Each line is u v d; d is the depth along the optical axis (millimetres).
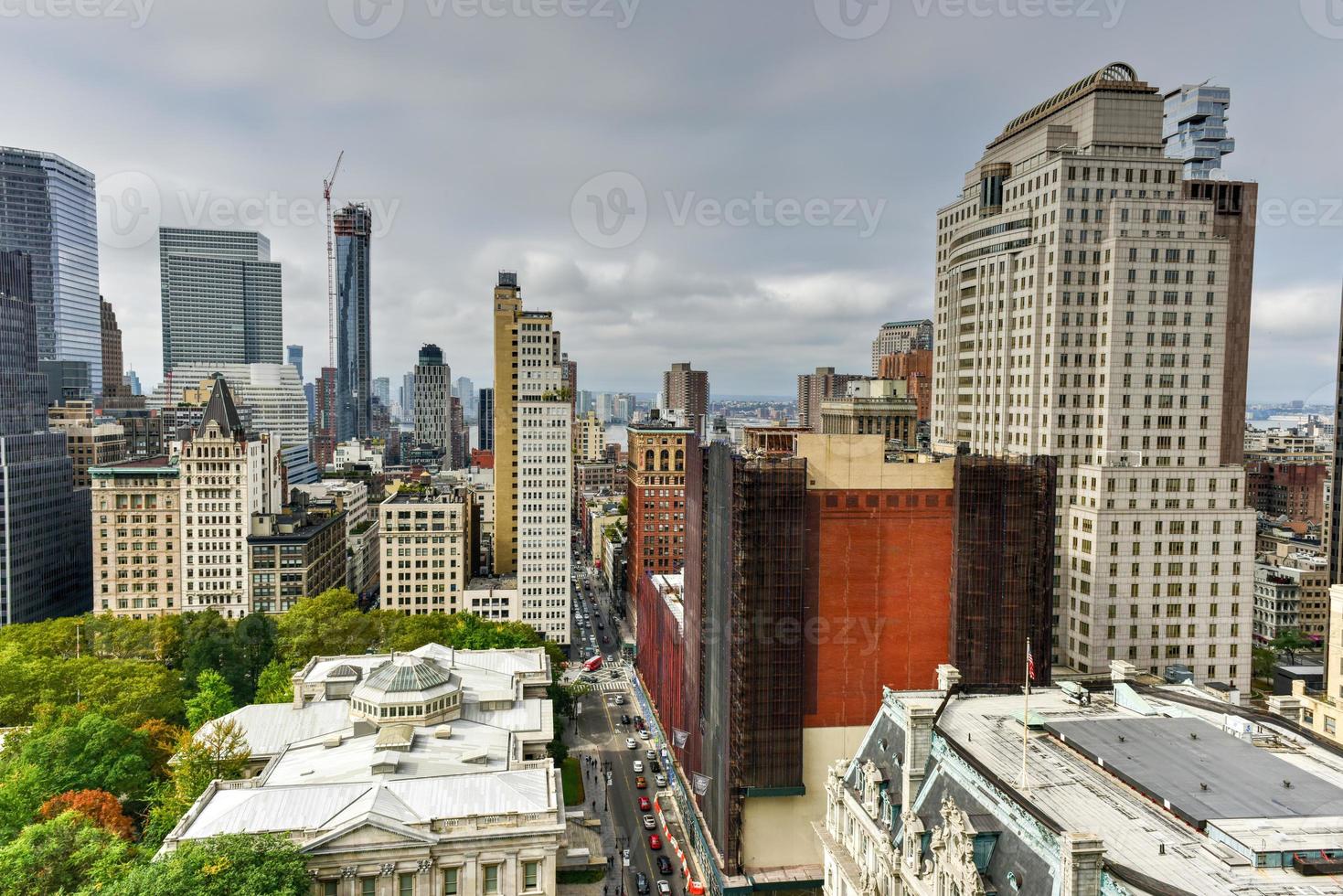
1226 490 171125
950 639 140375
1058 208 178250
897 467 138875
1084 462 181375
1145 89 184625
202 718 154375
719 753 143375
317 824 101500
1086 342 180250
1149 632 170375
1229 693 111188
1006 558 139125
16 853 94500
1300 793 69625
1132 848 63188
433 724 139250
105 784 132625
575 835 161250
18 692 176000
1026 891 64000
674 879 147625
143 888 82438
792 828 137000
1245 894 56906
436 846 101062
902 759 91062
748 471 131125
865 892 90188
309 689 159875
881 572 139250
